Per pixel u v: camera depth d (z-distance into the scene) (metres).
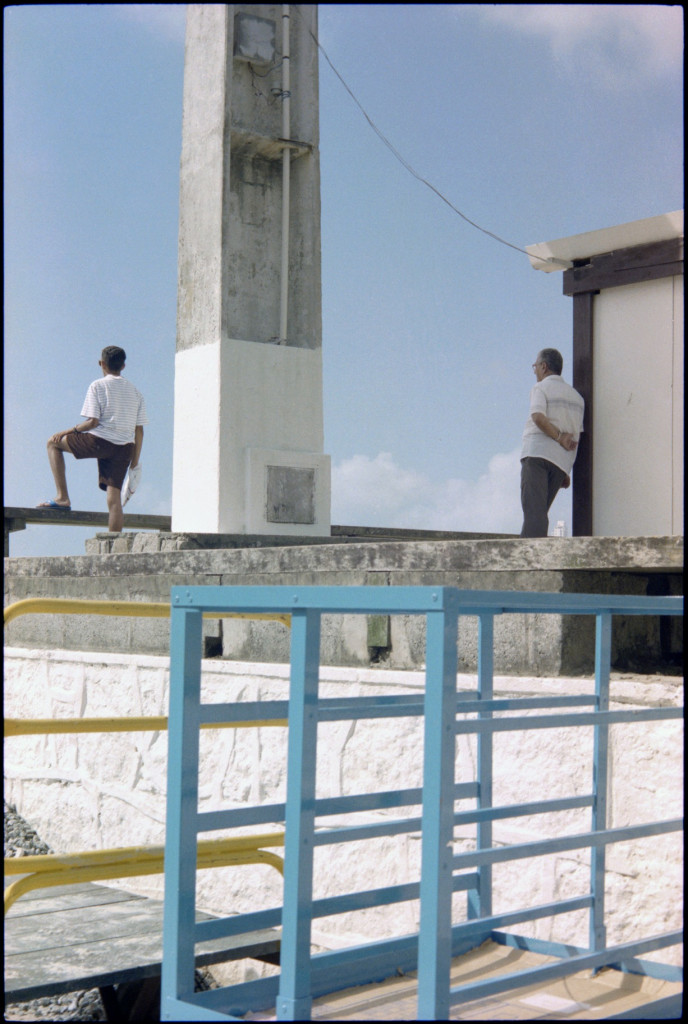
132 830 5.51
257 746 4.93
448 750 2.20
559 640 3.85
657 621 4.20
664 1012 2.72
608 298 8.05
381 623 4.51
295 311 7.60
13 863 3.10
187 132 7.54
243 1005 2.59
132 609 3.78
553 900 3.69
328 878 4.47
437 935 2.17
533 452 7.73
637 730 3.54
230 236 7.33
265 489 7.13
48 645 6.31
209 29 7.34
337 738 4.50
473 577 4.11
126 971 3.76
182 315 7.47
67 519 8.98
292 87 7.61
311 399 7.49
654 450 7.77
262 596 2.44
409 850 4.20
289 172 7.57
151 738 5.46
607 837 2.76
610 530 7.96
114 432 8.46
